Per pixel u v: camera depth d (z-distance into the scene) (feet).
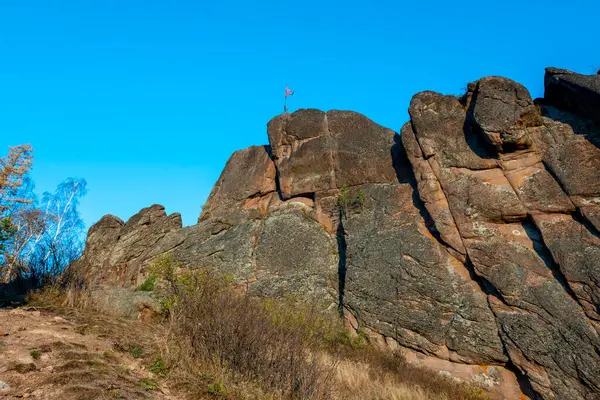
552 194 41.27
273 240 57.67
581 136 42.27
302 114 64.44
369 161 57.36
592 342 35.06
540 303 38.34
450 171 47.03
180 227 67.92
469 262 43.29
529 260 40.40
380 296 46.52
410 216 49.06
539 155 43.52
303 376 24.36
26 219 76.95
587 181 39.93
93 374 20.36
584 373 34.71
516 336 38.45
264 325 26.58
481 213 43.80
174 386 21.71
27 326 26.09
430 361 42.11
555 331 36.94
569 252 38.24
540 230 40.55
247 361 24.53
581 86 42.65
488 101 45.52
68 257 41.73
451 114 49.52
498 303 40.75
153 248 63.87
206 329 26.00
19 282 37.88
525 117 44.09
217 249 59.67
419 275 45.14
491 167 45.42
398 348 43.88
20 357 20.71
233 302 28.27
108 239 72.74
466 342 40.70
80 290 38.24
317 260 54.80
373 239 50.06
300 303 49.88
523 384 38.17
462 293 42.68
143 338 28.78
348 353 42.04
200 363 24.48
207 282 30.78
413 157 50.03
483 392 38.78
